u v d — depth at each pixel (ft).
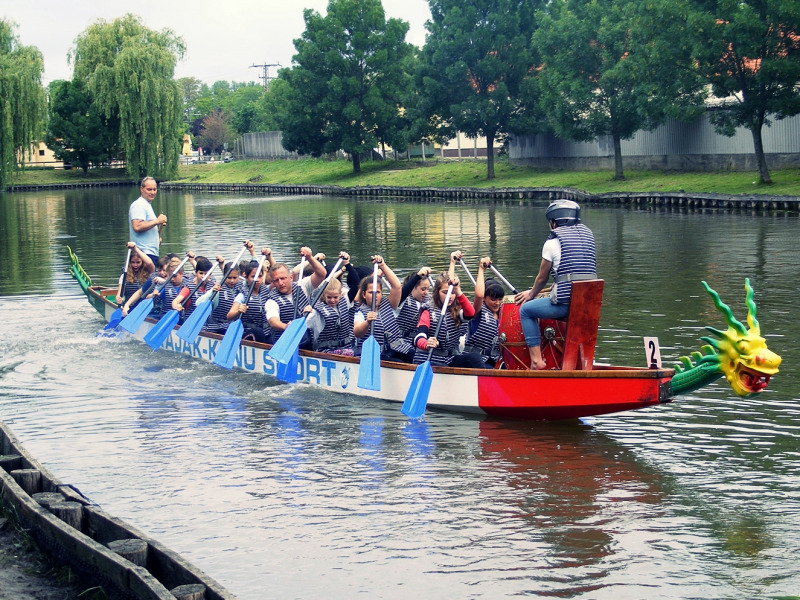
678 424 26.94
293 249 77.51
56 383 33.27
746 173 124.26
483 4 160.35
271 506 21.39
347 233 92.07
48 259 73.41
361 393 30.68
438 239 83.15
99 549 16.25
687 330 38.78
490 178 167.43
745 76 106.42
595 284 26.08
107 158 242.58
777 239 72.49
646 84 118.73
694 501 21.29
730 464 23.62
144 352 38.55
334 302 32.27
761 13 102.47
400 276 59.31
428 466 23.94
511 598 17.04
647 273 55.72
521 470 23.52
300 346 33.17
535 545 19.17
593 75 138.72
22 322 45.39
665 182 129.18
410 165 204.33
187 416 28.84
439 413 28.89
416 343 29.35
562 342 27.68
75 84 236.63
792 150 120.16
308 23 198.29
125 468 24.03
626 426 26.96
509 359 28.32
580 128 138.21
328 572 18.13
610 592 17.21
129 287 43.09
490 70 159.22
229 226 105.29
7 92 181.57
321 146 204.23
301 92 199.11
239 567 18.39
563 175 155.63
